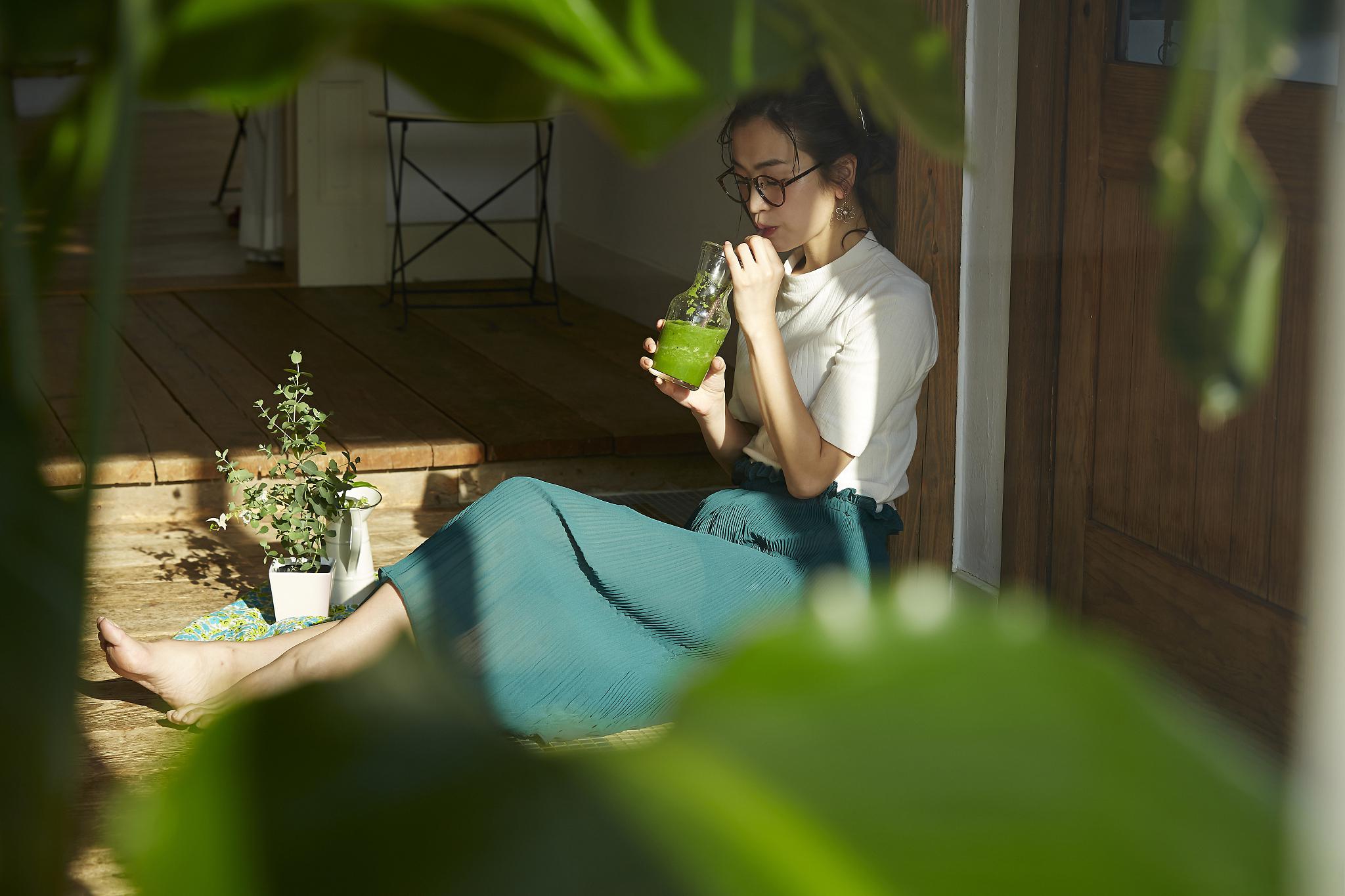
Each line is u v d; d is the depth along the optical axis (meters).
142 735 2.10
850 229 2.19
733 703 0.15
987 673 0.14
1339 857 0.13
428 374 4.66
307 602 2.79
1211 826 0.13
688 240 5.14
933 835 0.14
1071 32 2.45
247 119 6.38
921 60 0.24
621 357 4.97
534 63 0.23
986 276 2.70
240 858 0.15
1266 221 0.21
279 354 4.88
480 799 0.15
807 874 0.13
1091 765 0.14
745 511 2.19
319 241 6.07
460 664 0.17
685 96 0.23
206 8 0.21
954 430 2.80
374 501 2.85
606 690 2.01
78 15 0.22
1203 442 2.18
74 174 0.22
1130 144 2.32
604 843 0.15
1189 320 0.22
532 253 6.39
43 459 0.22
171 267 6.31
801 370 2.21
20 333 0.22
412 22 0.24
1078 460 2.52
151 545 3.36
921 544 2.83
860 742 0.14
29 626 0.21
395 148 6.15
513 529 2.02
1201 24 0.21
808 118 2.10
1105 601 2.44
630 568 2.02
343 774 0.16
